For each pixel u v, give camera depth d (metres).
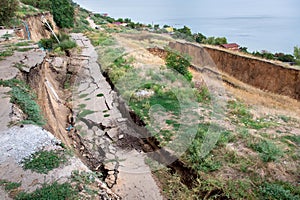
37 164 1.75
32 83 3.42
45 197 1.47
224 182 2.68
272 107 5.23
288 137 3.64
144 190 2.70
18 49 4.64
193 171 2.90
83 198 1.53
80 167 1.82
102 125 3.72
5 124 2.19
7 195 1.48
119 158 3.16
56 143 2.04
